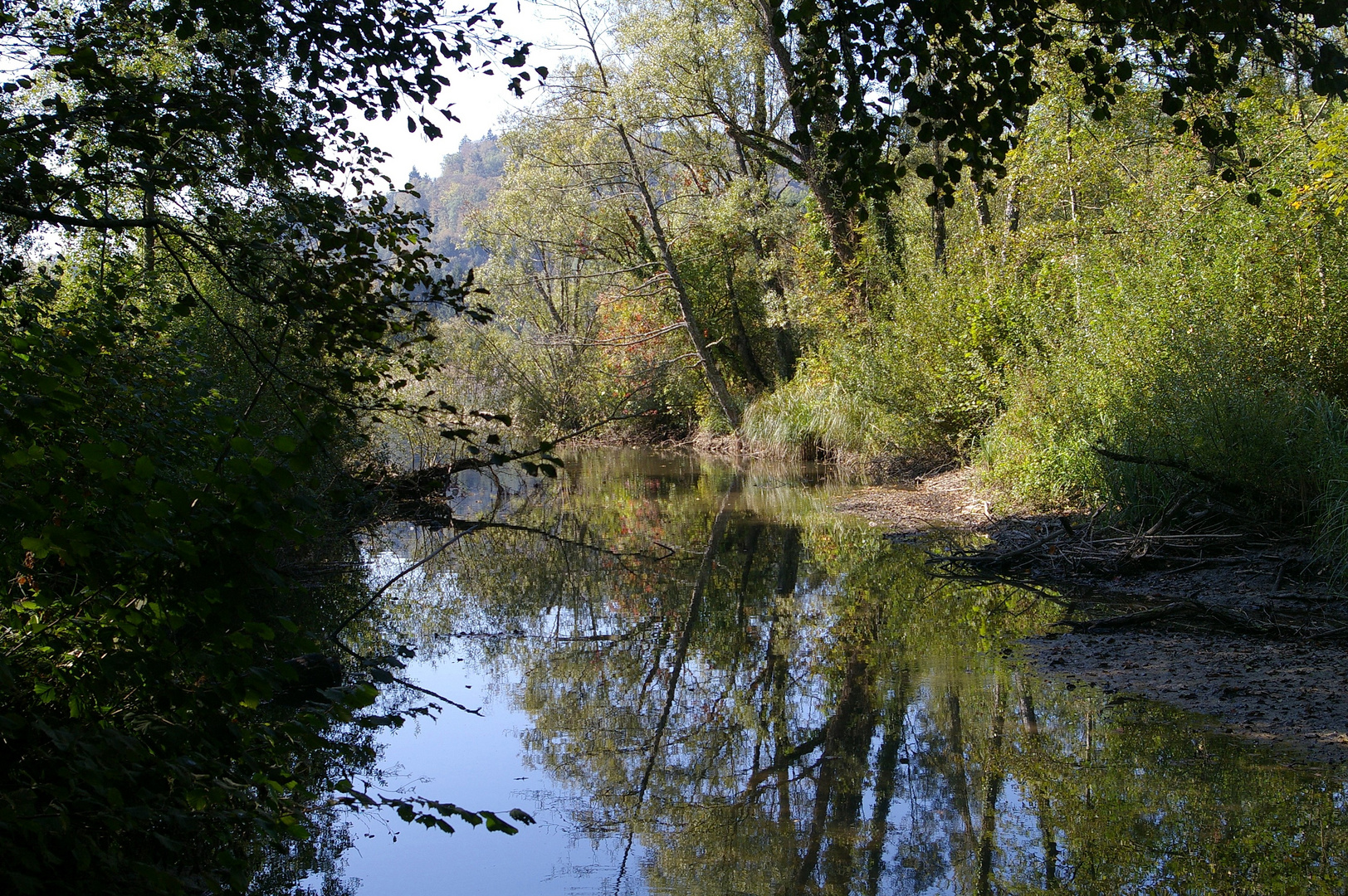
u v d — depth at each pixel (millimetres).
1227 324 10195
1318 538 8328
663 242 25891
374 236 4348
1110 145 13820
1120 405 10633
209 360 9336
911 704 6250
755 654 7742
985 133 4719
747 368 29797
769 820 4875
